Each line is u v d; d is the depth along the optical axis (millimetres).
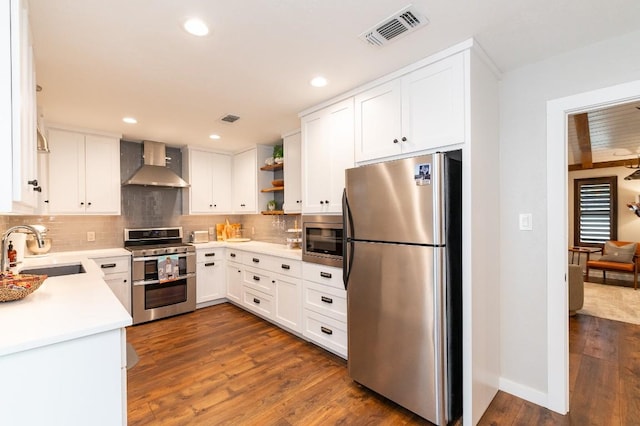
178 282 3826
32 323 1094
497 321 2168
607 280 5895
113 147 3676
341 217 2566
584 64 1885
